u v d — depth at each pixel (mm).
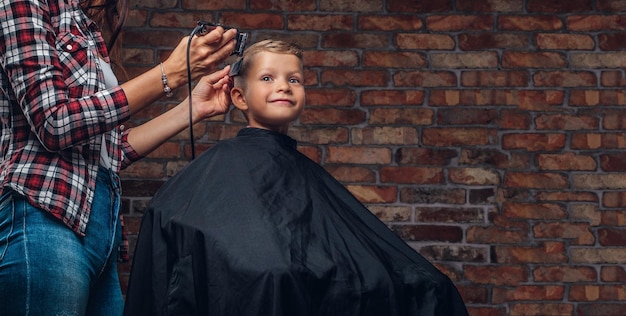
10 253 1270
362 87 3248
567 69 3270
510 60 3262
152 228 1349
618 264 3232
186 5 3244
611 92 3268
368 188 3230
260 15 3246
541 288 3225
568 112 3262
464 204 3234
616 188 3250
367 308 1275
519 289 3221
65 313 1276
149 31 3230
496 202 3234
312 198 1387
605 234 3238
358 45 3250
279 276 1221
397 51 3254
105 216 1392
